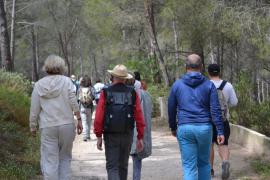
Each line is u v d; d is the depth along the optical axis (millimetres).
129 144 9242
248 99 18219
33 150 14758
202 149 8719
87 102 19500
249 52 27656
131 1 35156
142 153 10531
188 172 8617
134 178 10688
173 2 26766
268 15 20891
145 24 35500
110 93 9094
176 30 33062
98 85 25938
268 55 21312
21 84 26000
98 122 9070
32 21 58625
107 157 9180
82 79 19781
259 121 17562
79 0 58219
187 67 8859
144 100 10586
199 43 28172
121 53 42000
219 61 34875
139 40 41125
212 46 30984
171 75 37156
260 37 20797
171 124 8969
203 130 8555
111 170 9117
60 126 9148
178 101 8781
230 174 12211
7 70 29109
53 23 58031
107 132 9109
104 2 35031
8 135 14906
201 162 8844
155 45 30688
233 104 11289
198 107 8641
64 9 58312
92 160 14953
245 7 21359
